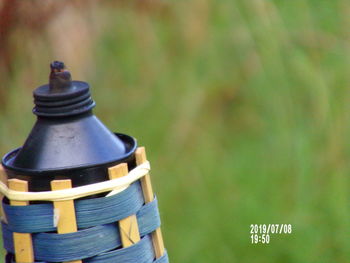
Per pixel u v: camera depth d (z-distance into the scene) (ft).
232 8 5.84
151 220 3.70
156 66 6.21
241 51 5.99
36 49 5.08
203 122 6.50
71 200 3.58
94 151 3.65
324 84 6.21
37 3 5.04
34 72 5.13
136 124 6.48
